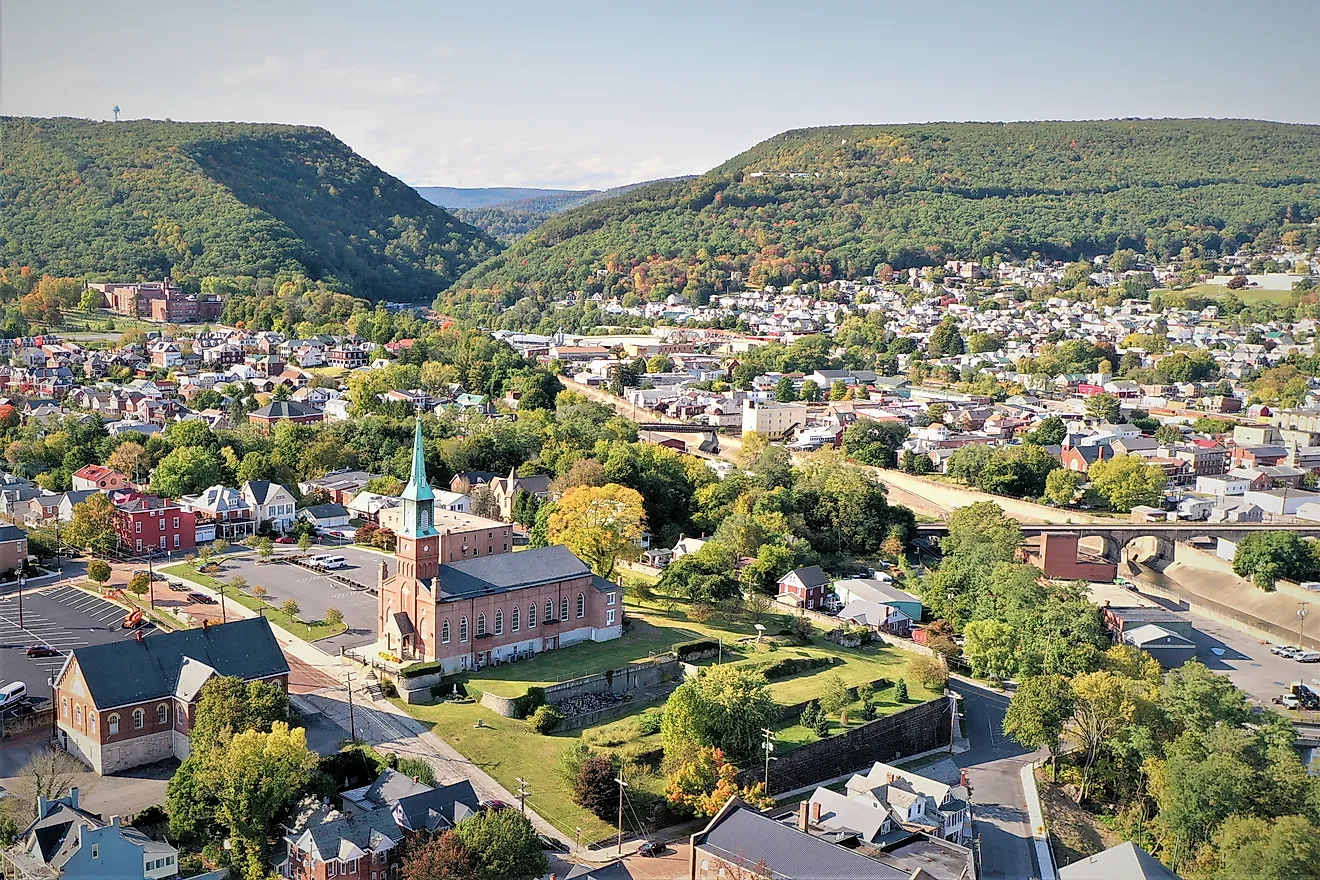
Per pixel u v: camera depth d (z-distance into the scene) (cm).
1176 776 18725
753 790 18925
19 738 18975
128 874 14738
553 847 16938
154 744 18500
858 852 15875
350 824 15462
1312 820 17900
